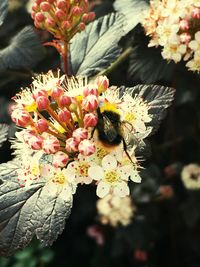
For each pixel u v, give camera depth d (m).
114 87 0.21
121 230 0.36
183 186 0.35
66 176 0.19
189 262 0.37
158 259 0.38
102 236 0.39
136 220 0.36
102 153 0.20
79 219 0.39
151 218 0.35
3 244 0.20
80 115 0.20
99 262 0.39
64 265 0.42
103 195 0.20
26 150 0.20
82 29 0.24
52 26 0.24
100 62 0.25
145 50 0.27
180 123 0.36
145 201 0.35
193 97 0.34
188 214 0.34
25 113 0.20
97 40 0.26
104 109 0.20
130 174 0.20
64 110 0.19
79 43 0.26
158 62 0.26
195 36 0.24
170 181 0.35
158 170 0.35
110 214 0.35
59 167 0.20
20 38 0.27
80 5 0.24
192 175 0.34
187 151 0.36
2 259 0.41
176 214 0.36
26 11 0.35
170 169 0.35
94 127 0.20
